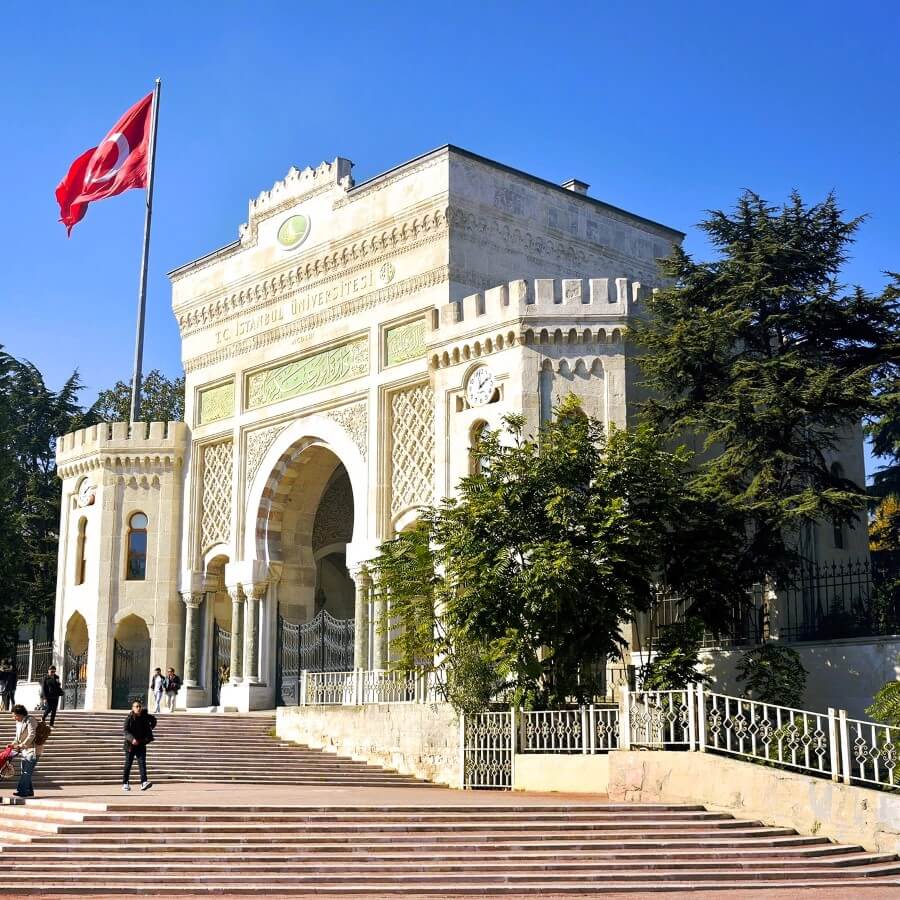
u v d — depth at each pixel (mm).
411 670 32656
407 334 41656
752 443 31906
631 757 24391
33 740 25578
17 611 59594
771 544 32094
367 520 41781
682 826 21344
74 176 51594
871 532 49719
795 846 20672
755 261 33781
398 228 42031
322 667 43781
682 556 30859
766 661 30000
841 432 40781
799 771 23172
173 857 19047
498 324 37344
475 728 30484
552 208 43469
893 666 29125
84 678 49562
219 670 47812
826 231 34594
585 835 20625
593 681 29891
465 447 37906
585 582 28562
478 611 29141
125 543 49125
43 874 18125
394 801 23688
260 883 17922
